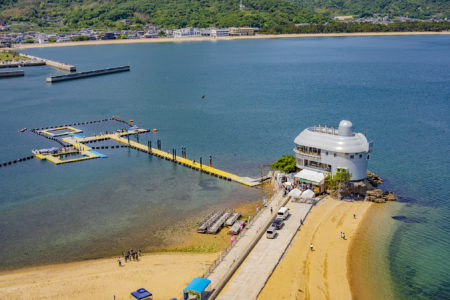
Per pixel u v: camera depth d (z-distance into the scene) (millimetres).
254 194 112938
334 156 108188
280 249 80750
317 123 187625
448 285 72000
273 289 69250
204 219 97812
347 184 106812
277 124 187125
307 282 71375
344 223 92438
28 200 109750
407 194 110062
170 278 73312
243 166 135500
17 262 80188
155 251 83625
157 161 141125
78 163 138875
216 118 199875
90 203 107875
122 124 190000
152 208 104562
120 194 113562
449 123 184625
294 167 120188
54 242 87875
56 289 70750
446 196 108562
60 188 117875
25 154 148000
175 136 171000
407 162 135625
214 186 119062
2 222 97312
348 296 68250
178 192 114875
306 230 89000
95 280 73250
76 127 184625
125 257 80000
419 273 75250
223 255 78500
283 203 100812
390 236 87375
